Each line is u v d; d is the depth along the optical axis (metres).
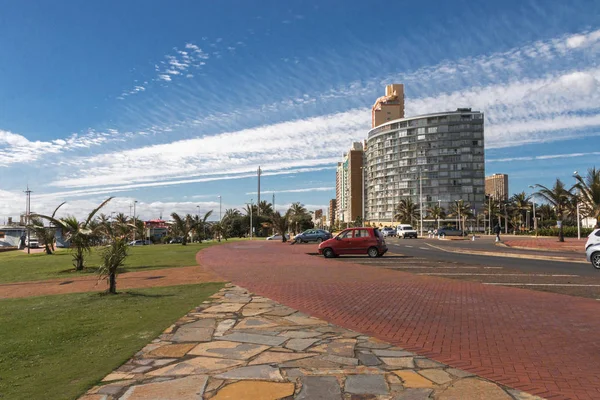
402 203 120.50
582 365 5.50
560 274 15.84
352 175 176.12
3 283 16.42
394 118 155.25
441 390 4.64
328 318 8.35
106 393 4.59
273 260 22.75
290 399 4.39
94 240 20.22
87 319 8.55
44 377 5.21
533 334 7.07
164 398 4.44
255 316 8.52
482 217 121.38
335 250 24.58
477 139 127.50
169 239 74.88
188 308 9.38
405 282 13.55
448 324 7.82
